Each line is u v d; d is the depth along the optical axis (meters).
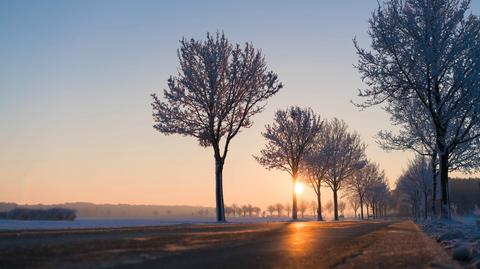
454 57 31.67
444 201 33.28
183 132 39.00
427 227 27.09
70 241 12.13
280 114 58.25
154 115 39.72
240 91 39.56
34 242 11.74
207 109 39.22
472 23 32.56
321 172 66.88
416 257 10.81
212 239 14.09
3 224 28.16
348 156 70.31
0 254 9.11
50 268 7.75
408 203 123.94
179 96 39.12
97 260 8.85
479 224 28.67
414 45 31.75
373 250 12.34
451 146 33.88
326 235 17.81
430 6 32.47
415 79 32.16
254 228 21.72
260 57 40.66
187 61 39.81
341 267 9.00
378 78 32.94
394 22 32.41
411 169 80.75
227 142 39.72
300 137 57.69
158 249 10.95
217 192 38.94
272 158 57.50
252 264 8.94
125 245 11.50
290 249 11.88
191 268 8.18
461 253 10.71
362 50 33.41
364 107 33.88
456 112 32.44
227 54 40.22
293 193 57.34
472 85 31.11
